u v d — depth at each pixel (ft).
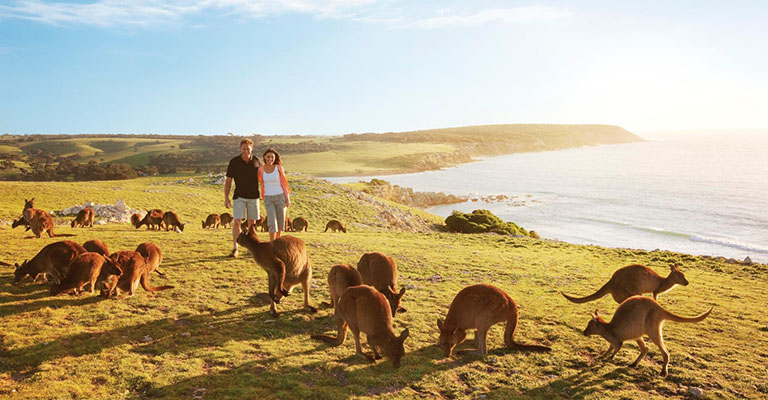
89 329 21.22
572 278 46.57
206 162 599.16
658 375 21.35
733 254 169.17
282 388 17.17
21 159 552.00
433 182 513.45
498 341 24.80
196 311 25.20
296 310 26.68
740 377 21.52
